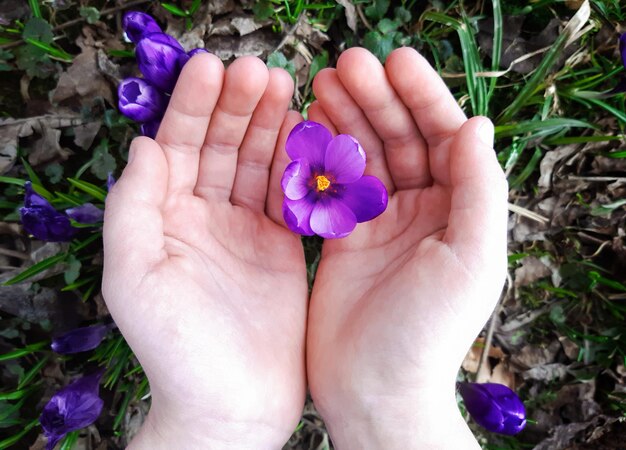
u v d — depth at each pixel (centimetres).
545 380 37
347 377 23
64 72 32
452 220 21
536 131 33
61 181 33
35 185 31
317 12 33
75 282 33
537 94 34
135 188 21
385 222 25
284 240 27
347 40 34
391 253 25
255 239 26
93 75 32
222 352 21
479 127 22
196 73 22
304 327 25
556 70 34
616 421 36
